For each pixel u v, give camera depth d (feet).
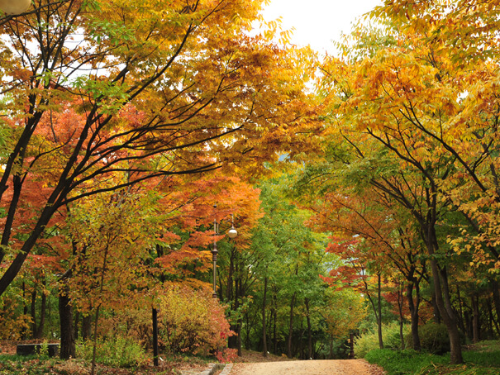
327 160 40.47
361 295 116.06
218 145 29.17
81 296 29.78
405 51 26.81
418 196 43.34
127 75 27.40
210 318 52.26
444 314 39.45
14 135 26.53
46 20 26.18
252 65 24.80
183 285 53.62
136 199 32.89
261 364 55.83
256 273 87.40
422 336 52.01
